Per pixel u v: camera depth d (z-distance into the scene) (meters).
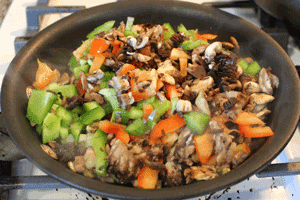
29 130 0.38
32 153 0.35
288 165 0.38
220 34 0.49
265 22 0.60
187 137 0.40
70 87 0.44
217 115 0.41
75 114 0.43
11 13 0.63
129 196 0.32
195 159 0.40
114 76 0.42
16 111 0.38
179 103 0.40
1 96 0.38
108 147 0.39
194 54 0.45
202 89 0.42
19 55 0.42
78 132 0.41
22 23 0.61
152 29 0.46
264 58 0.45
